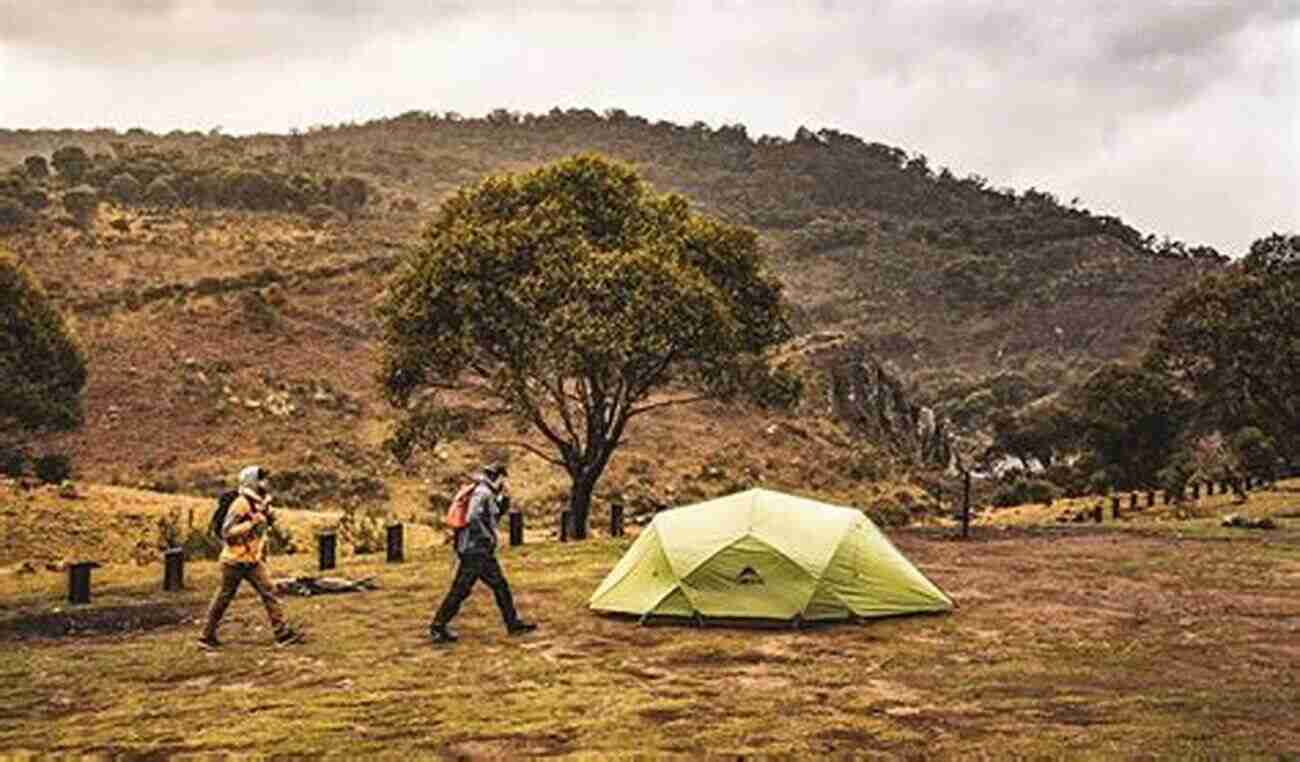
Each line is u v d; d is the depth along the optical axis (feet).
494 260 85.51
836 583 45.91
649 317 82.43
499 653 41.06
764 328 93.91
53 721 32.60
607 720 31.22
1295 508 104.58
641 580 47.98
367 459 177.68
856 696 33.65
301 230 337.52
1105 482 165.89
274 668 39.19
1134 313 592.60
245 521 43.16
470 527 43.65
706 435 210.79
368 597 54.49
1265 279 156.56
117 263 275.80
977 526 90.53
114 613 52.08
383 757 28.22
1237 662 37.63
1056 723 30.14
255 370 208.44
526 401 86.84
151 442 175.42
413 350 88.43
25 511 97.55
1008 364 553.64
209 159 462.60
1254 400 164.76
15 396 130.62
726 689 34.83
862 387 254.47
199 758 28.55
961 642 41.52
